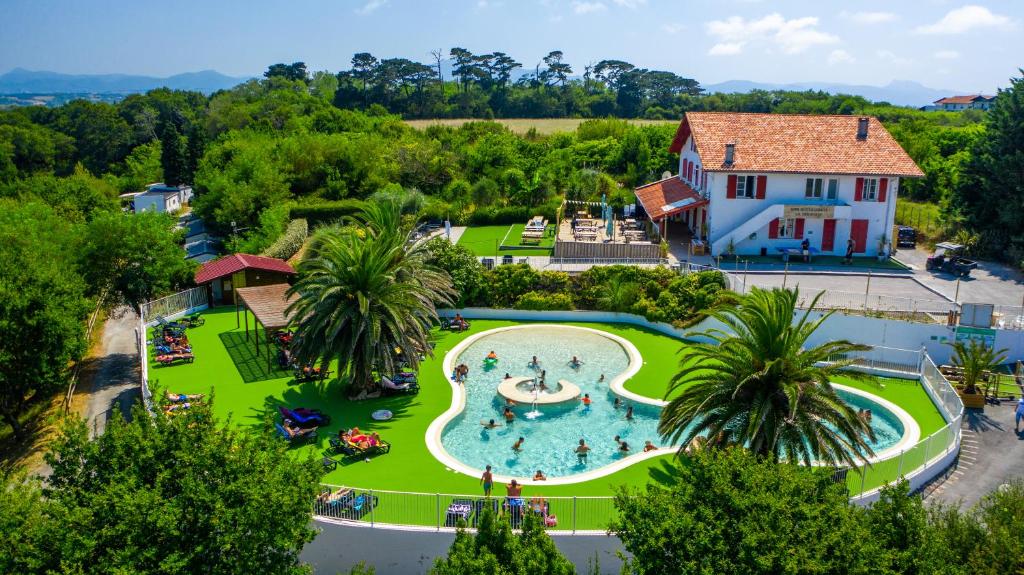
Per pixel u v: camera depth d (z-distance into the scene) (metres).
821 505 16.44
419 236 61.97
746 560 15.27
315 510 23.28
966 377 32.50
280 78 175.00
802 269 47.09
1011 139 50.91
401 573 23.11
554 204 69.06
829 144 51.88
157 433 18.23
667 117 148.12
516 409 32.66
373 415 31.22
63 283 34.75
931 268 47.41
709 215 51.62
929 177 68.75
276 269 47.62
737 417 23.72
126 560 15.58
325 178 80.75
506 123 129.62
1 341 31.70
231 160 86.94
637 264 47.31
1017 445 28.75
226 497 17.19
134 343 45.81
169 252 44.00
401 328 31.45
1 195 83.19
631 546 16.80
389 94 158.75
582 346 41.16
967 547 17.05
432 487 25.44
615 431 30.59
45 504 17.03
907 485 17.27
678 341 41.47
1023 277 46.00
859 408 33.19
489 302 46.22
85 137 145.62
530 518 18.00
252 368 36.81
